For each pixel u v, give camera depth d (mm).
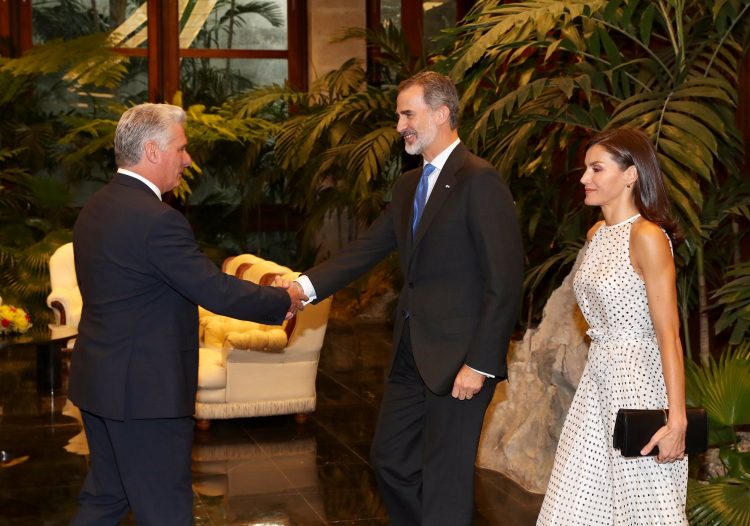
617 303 3102
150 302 3379
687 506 3758
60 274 8250
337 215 12078
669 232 3146
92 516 3555
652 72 5059
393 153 9961
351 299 11336
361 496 4992
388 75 10898
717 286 5574
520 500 4809
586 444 3197
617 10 4836
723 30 4871
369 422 6574
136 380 3342
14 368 8383
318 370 8359
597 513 3178
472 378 3369
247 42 12953
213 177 12609
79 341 3480
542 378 5090
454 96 3586
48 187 11188
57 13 12547
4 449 5848
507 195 3490
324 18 12453
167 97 12742
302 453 5801
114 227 3346
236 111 11750
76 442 6016
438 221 3516
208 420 6328
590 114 5027
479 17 5109
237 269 7738
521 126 5117
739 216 5488
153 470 3396
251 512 4742
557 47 4801
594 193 3168
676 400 2959
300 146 10156
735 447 4117
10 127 11562
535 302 8078
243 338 6184
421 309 3568
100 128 11453
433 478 3547
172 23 12680
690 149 4238
